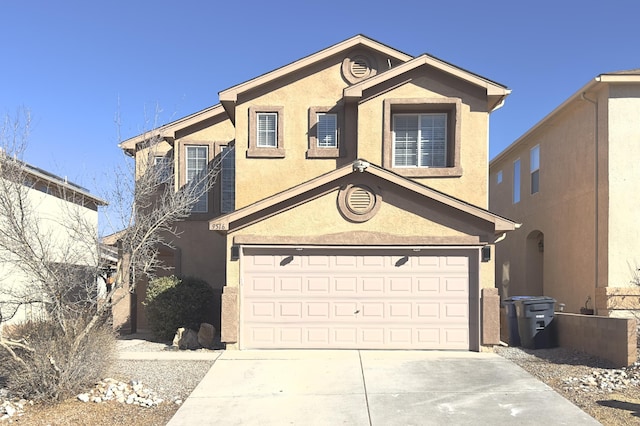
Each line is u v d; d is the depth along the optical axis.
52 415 7.02
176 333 12.45
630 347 9.07
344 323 11.30
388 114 12.98
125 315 14.62
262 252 11.43
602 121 13.27
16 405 7.27
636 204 12.85
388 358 10.34
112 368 9.23
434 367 9.56
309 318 11.32
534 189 18.27
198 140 15.47
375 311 11.30
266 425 6.73
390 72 12.82
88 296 8.53
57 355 7.64
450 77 12.99
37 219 11.34
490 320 11.00
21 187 8.53
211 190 15.26
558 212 15.91
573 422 6.67
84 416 7.02
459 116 12.89
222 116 15.52
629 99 13.05
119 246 12.12
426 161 13.24
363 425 6.69
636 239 12.82
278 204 11.37
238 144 13.71
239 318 11.28
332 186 11.41
